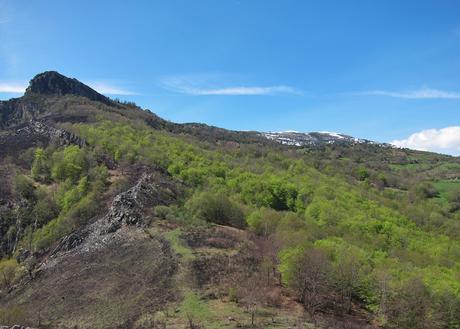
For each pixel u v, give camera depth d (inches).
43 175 5748.0
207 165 5984.3
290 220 4160.9
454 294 2719.0
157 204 4197.8
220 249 3292.3
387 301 2716.5
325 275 2790.4
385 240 4303.6
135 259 3198.8
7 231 4808.1
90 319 2576.3
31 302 3048.7
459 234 5265.8
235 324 2247.8
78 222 4330.7
